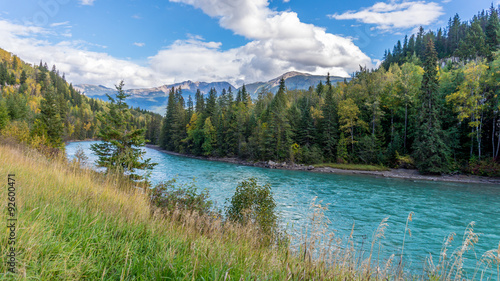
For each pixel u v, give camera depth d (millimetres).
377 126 57094
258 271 3051
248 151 63656
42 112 39969
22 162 7594
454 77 54094
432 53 53906
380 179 39781
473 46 87500
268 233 7062
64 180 6188
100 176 8258
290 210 18203
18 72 173750
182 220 5918
